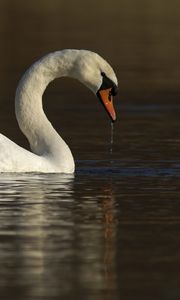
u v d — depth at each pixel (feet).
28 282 35.99
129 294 34.99
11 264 37.96
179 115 83.66
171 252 39.86
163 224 44.57
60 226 43.93
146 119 81.56
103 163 61.00
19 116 58.85
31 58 118.32
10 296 34.55
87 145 68.44
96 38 137.59
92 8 176.35
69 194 51.08
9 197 49.88
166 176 56.80
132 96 94.58
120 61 119.75
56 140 58.13
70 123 79.30
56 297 34.55
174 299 34.40
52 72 58.90
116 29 149.89
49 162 56.75
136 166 60.13
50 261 38.42
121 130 75.77
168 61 120.88
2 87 97.09
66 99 93.56
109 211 47.19
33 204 48.37
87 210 47.26
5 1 180.96
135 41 137.49
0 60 117.50
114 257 39.14
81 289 35.42
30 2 180.55
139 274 37.09
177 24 158.20
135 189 52.80
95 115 83.92
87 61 58.39
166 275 36.96
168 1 182.19
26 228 43.45
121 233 42.88
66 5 178.60
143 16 166.81
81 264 38.11
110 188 52.95
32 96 58.80
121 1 183.21
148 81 104.53
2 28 147.84
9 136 72.13
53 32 143.74
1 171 55.11
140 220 45.32
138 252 39.83
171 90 98.27
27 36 138.82
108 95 58.59
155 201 49.60
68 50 58.80
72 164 57.52
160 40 139.23
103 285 35.81
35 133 58.54
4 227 43.60
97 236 42.24
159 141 70.13
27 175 55.36
